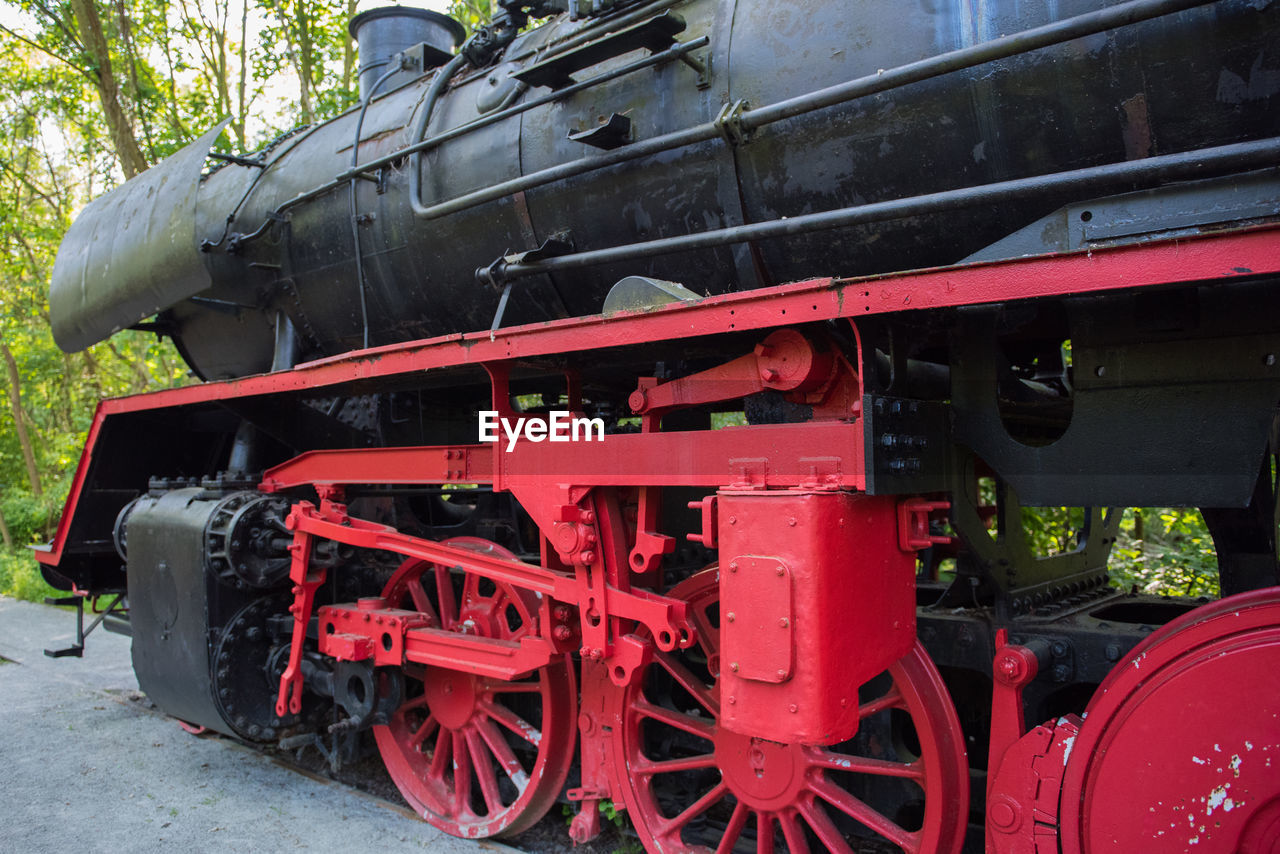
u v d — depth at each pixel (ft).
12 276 51.88
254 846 10.81
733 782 8.98
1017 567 9.36
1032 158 6.98
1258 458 5.95
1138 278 5.17
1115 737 6.03
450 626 11.61
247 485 13.28
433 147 10.75
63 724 16.19
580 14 9.47
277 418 13.19
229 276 14.10
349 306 12.82
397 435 13.88
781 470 7.02
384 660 11.09
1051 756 6.62
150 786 12.90
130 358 53.88
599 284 10.04
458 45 16.14
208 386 12.80
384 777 13.80
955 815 7.81
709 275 9.11
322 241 12.61
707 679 11.78
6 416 64.85
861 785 9.41
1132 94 6.41
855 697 6.51
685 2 9.07
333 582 12.89
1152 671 6.03
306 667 12.16
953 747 7.91
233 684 12.14
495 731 11.43
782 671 6.25
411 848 10.82
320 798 12.50
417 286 11.69
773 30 8.16
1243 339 6.01
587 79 8.96
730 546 6.75
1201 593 17.74
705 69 8.45
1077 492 6.79
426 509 15.57
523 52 10.67
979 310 7.39
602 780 9.95
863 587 6.72
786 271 8.64
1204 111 6.22
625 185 9.15
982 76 6.93
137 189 15.60
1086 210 6.05
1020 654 7.10
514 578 9.61
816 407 7.57
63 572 17.21
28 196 55.42
